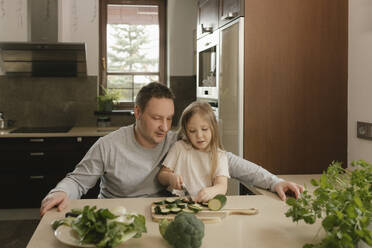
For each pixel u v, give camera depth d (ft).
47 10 13.96
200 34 11.64
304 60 8.31
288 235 4.06
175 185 5.36
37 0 13.92
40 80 14.93
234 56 8.58
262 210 4.93
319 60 8.32
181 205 4.83
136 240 3.88
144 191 6.25
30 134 12.92
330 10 8.27
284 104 8.33
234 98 8.59
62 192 5.35
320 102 8.36
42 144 13.07
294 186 5.60
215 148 5.96
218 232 4.15
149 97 5.69
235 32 8.49
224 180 5.77
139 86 15.87
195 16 15.33
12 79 14.79
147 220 4.50
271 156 8.34
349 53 8.21
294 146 8.38
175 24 15.28
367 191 3.58
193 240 3.56
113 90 15.25
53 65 14.43
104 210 3.51
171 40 15.29
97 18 14.84
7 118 14.85
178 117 15.52
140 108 5.82
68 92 15.07
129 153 6.12
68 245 3.74
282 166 8.38
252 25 8.20
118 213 3.89
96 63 15.03
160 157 6.23
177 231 3.59
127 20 15.58
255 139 8.30
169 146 6.31
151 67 15.88
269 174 6.07
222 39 9.45
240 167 6.24
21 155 13.02
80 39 14.84
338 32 8.29
